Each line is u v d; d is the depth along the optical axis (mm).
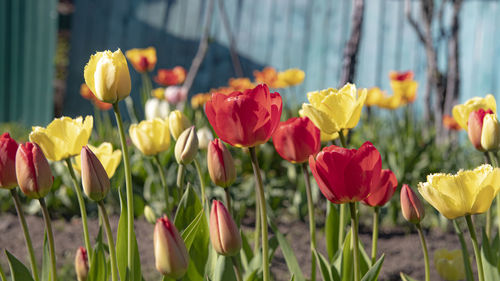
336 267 1702
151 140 1996
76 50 10016
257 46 9711
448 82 5211
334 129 1629
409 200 1551
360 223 4492
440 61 7660
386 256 3555
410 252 3637
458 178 1355
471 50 8188
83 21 10102
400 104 4898
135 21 10062
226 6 9812
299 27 9516
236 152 4742
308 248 3658
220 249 1295
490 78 8086
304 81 9469
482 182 1338
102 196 1409
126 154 1414
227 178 1512
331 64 9328
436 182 1380
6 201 4781
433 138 4742
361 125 5340
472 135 1694
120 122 1406
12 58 9602
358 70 8984
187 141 1760
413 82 4668
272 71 5102
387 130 5422
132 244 1433
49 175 1384
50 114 9812
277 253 3490
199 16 9836
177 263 1221
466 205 1366
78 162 1951
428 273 1606
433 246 3775
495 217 4117
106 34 10086
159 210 4148
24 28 9734
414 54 8578
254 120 1305
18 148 1360
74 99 9875
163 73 5227
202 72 9711
